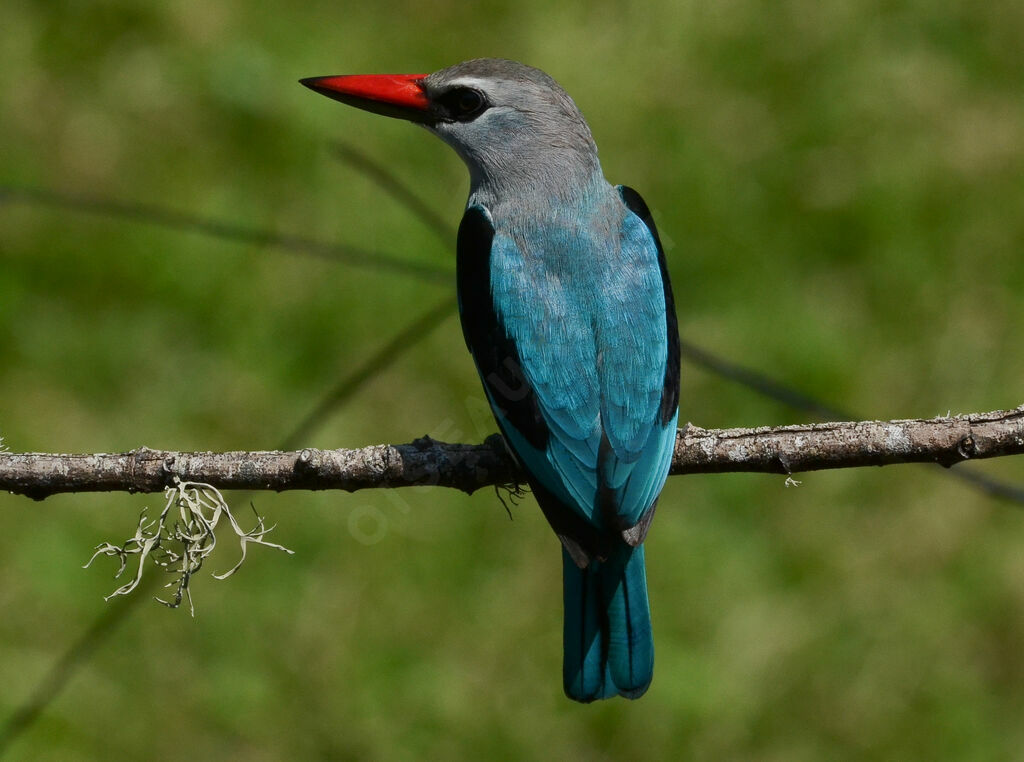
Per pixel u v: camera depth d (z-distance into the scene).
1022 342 13.67
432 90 8.75
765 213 14.65
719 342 13.72
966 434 6.80
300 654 11.59
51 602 11.77
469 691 11.47
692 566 12.16
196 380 13.38
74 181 14.45
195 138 14.99
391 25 16.08
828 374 13.53
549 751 11.29
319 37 15.90
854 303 14.09
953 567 12.17
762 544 12.32
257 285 13.95
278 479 6.85
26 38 15.62
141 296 13.84
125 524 12.18
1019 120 15.27
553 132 8.51
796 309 14.00
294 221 14.33
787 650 11.77
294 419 13.13
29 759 11.04
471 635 11.70
